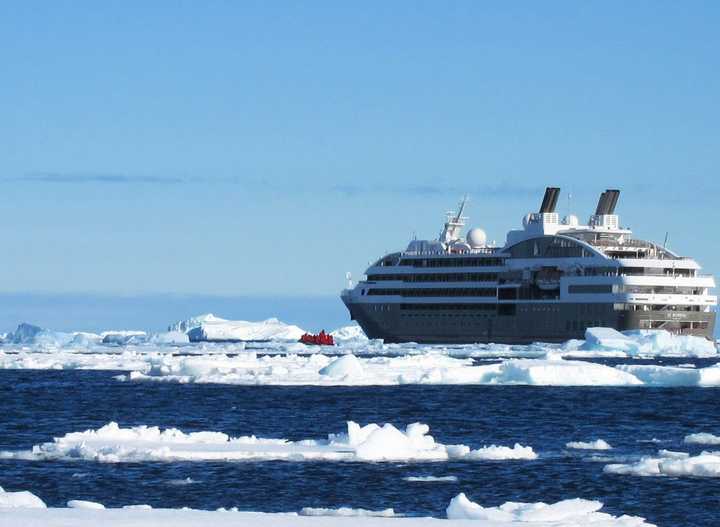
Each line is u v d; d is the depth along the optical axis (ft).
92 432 645.51
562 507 414.21
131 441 629.92
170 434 642.63
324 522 381.40
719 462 558.97
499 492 513.04
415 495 501.56
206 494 497.87
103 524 362.94
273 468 555.69
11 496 416.26
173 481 522.47
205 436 640.17
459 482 531.50
